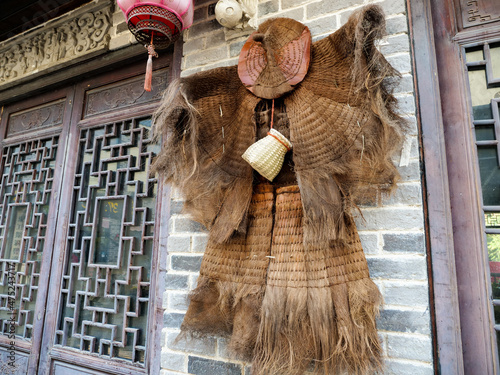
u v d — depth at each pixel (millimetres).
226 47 1559
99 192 1966
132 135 1933
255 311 1071
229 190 1179
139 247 1749
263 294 1071
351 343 914
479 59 1232
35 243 2170
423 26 1248
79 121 2170
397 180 1021
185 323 1177
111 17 2072
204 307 1180
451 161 1178
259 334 1010
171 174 1216
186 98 1148
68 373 1768
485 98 1202
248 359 1103
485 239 1112
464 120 1188
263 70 1213
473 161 1157
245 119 1225
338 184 1008
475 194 1135
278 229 1098
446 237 1083
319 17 1372
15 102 2576
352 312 945
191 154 1185
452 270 1066
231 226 1117
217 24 1610
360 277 998
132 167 1887
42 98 2422
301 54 1150
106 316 1722
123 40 1984
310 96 1126
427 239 1100
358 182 991
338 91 1070
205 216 1207
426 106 1185
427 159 1148
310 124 1099
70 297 1864
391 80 1001
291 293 1000
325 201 989
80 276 1854
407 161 1133
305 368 1000
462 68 1227
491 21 1220
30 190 2266
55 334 1851
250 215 1185
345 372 1054
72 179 2074
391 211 1124
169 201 1634
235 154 1207
